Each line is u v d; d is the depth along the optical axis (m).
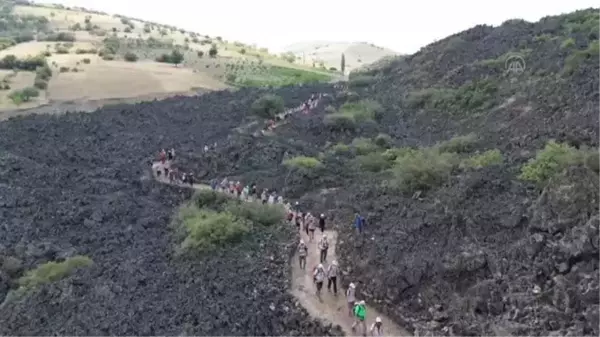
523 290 27.00
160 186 59.44
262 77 138.12
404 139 70.12
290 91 110.12
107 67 127.06
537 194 33.84
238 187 53.97
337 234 40.66
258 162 63.69
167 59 144.12
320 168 57.31
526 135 51.72
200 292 35.31
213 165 64.12
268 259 37.84
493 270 28.94
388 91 97.06
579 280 25.78
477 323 26.53
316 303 31.80
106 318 33.81
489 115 66.06
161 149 73.38
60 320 34.56
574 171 30.97
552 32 88.88
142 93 111.19
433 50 105.56
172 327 32.38
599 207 28.20
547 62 71.50
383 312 30.50
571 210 29.00
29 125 83.00
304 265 36.34
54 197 56.28
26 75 117.19
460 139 56.62
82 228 50.38
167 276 38.34
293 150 66.31
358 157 60.72
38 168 64.06
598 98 53.00
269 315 31.59
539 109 57.81
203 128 84.12
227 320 31.78
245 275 36.16
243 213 45.59
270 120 85.62
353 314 30.34
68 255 44.16
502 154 47.41
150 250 43.75
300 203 49.75
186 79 124.38
